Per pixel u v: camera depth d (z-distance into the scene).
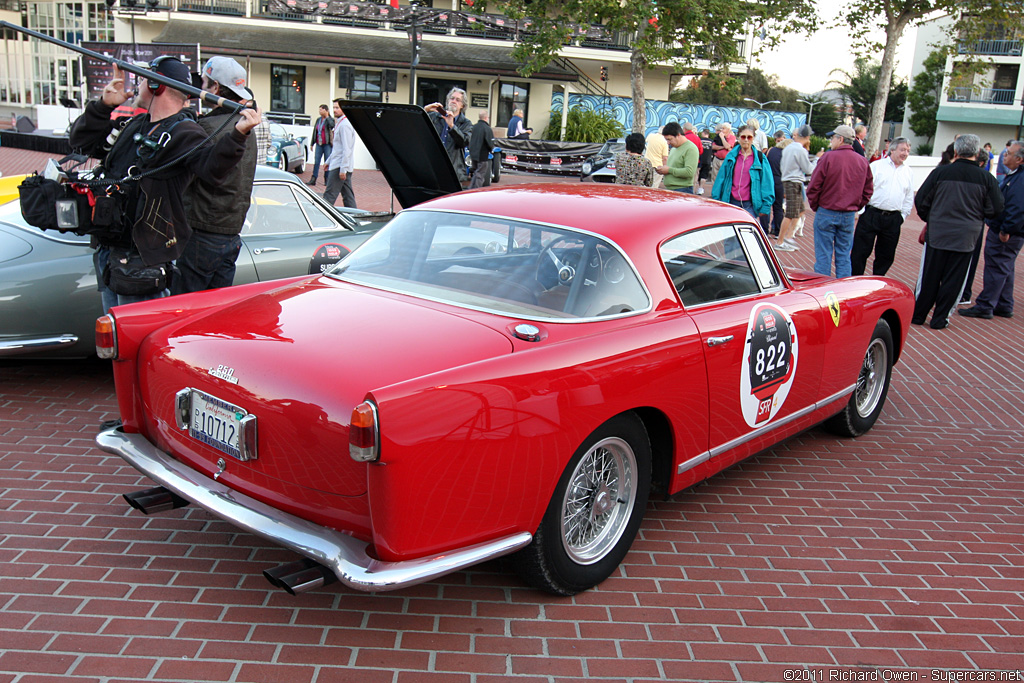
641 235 3.53
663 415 3.42
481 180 11.98
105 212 3.77
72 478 4.01
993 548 3.96
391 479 2.47
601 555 3.31
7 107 34.94
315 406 2.66
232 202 4.57
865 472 4.85
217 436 2.97
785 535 3.96
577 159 25.00
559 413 2.88
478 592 3.25
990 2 28.88
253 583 3.20
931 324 8.73
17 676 2.54
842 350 4.64
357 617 3.02
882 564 3.73
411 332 2.99
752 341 3.83
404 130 5.99
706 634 3.07
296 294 3.50
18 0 34.16
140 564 3.28
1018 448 5.42
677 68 23.22
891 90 70.94
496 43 31.95
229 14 29.66
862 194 8.36
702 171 24.42
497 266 3.44
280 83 29.95
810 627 3.17
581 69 34.28
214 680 2.60
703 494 4.40
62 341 4.91
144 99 4.14
